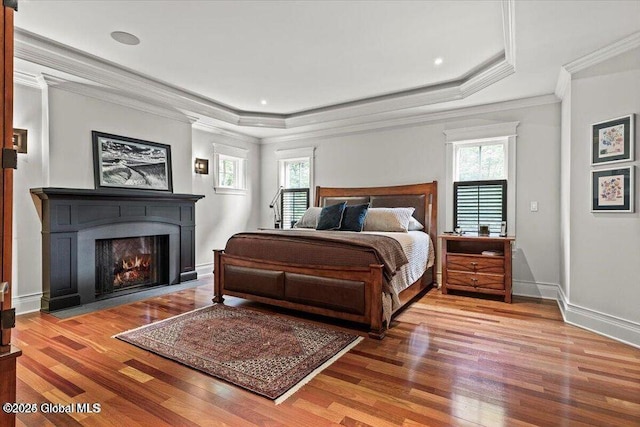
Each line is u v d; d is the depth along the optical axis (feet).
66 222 11.41
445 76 12.59
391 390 6.27
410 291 11.84
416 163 15.81
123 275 13.70
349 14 8.52
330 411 5.64
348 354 7.84
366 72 12.21
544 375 6.84
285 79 12.89
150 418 5.44
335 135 18.11
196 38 9.78
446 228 14.94
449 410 5.65
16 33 9.37
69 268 11.51
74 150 11.91
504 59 10.59
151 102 13.94
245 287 11.33
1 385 4.11
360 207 14.39
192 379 6.66
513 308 11.57
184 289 14.23
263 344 8.33
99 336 8.86
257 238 11.47
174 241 15.24
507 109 13.66
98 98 12.58
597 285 9.36
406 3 8.03
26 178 11.02
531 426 5.24
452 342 8.54
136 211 13.61
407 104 14.44
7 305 4.24
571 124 10.12
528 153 13.29
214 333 9.04
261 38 9.75
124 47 10.34
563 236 11.80
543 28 8.10
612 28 8.09
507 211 13.69
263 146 20.61
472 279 12.93
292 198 19.71
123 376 6.78
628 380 6.64
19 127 10.87
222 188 18.22
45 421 5.36
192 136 16.67
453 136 14.79
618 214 8.89
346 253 9.51
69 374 6.85
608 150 9.08
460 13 8.45
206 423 5.32
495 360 7.52
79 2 7.98
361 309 9.06
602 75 9.29
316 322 9.98
